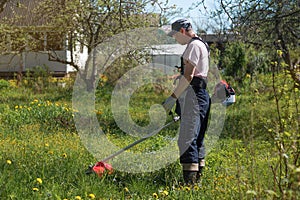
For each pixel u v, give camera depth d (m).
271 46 12.60
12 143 7.54
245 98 14.25
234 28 11.30
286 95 4.29
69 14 18.59
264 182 4.48
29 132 9.16
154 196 5.05
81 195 4.91
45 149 7.08
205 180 5.86
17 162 5.91
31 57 27.52
